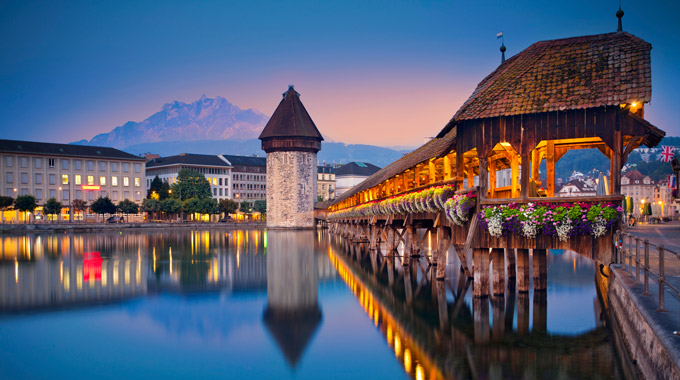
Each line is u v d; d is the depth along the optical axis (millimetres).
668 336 7328
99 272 29391
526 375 10766
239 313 17859
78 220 116688
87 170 122812
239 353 13242
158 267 31953
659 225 47125
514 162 18328
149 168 147875
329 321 16406
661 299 8719
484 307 16891
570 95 14883
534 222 14930
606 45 15812
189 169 129875
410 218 28000
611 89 14586
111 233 82125
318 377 11367
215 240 61094
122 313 18031
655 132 14109
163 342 14312
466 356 12227
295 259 36469
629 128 14352
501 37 21516
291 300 20125
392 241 34688
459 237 17609
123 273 28969
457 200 16562
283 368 12023
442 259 23531
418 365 11852
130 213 119250
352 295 20906
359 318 16734
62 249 46719
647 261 10062
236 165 154250
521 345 12859
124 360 12805
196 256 39500
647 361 8680
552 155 17141
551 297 18422
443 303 18516
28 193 115250
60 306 19234
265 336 14773
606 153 17578
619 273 12812
